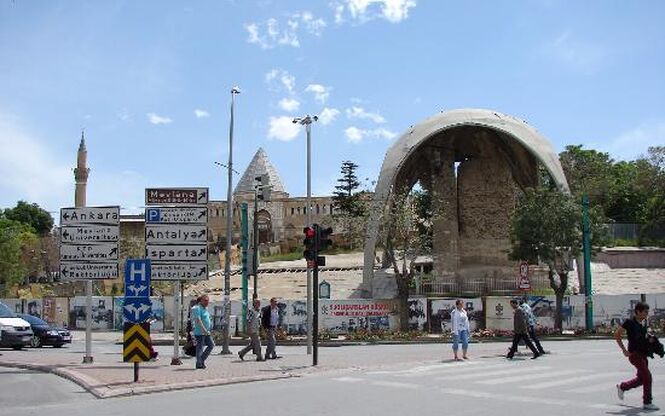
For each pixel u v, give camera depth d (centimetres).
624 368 1723
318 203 11069
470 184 5253
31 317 3012
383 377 1588
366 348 2731
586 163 8350
